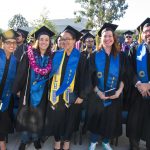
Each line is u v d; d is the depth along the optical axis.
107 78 4.36
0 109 4.36
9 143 4.84
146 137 4.48
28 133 4.36
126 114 4.91
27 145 4.75
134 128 4.53
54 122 4.31
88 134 5.39
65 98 4.28
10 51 4.32
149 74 4.37
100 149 4.74
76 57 4.33
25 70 4.26
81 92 4.26
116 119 4.42
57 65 4.32
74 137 4.89
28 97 4.29
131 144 4.63
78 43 6.75
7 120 4.46
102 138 4.61
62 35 4.33
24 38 6.75
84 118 4.84
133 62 4.48
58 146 4.54
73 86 4.32
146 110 4.45
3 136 4.42
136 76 4.43
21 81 4.26
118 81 4.40
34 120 4.31
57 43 5.48
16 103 4.78
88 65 4.37
